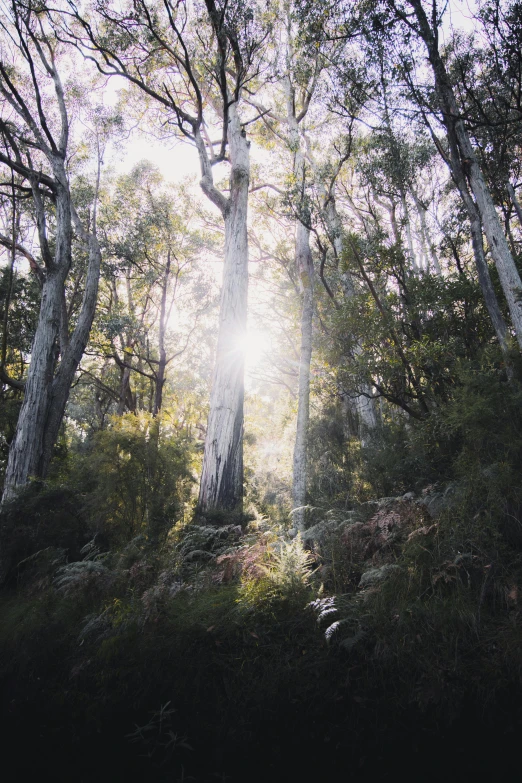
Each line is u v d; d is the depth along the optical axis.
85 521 8.56
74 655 4.88
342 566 5.39
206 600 5.11
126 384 24.59
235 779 3.41
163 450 9.20
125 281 25.14
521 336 6.08
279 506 11.82
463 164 7.21
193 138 13.46
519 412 4.98
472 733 3.37
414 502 5.33
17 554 8.14
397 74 8.55
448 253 12.36
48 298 13.00
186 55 11.73
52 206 18.41
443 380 7.69
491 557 4.39
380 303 8.36
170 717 3.91
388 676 3.81
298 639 4.37
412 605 4.22
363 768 3.33
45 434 12.30
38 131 13.80
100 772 3.60
